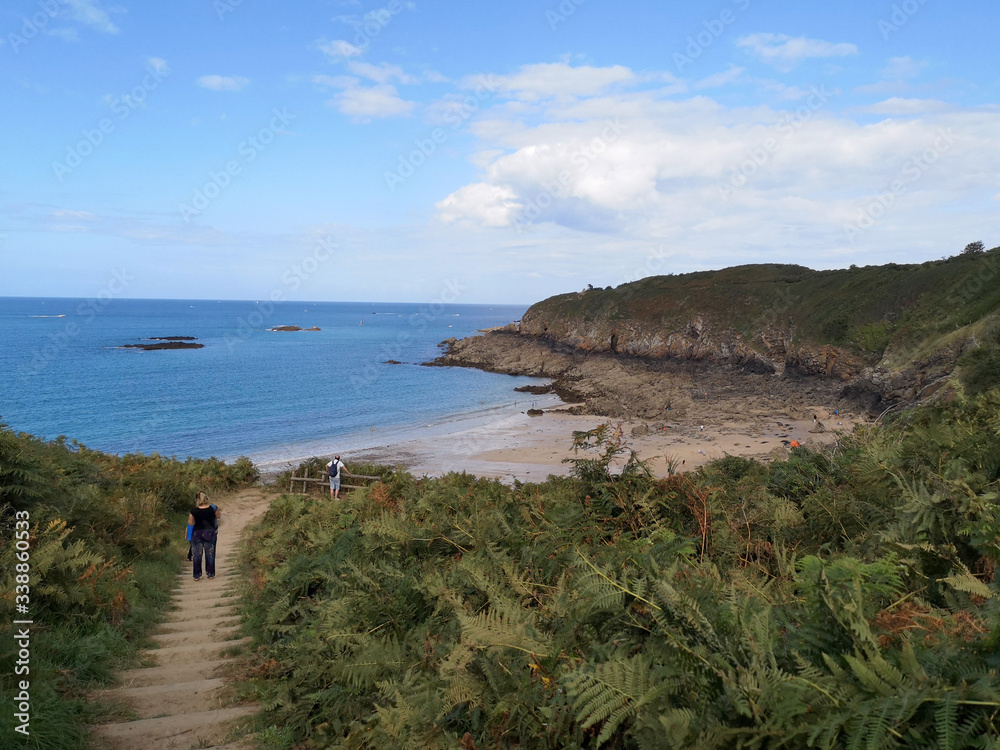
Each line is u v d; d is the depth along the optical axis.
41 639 4.92
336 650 4.24
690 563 3.25
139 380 72.88
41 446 9.71
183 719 4.18
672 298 84.25
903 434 5.82
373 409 56.75
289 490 21.45
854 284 65.50
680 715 1.62
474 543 4.84
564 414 52.78
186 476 18.09
